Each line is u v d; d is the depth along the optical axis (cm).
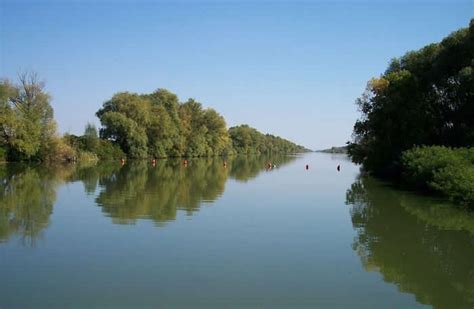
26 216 2544
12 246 1875
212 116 14412
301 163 11462
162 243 1953
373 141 5659
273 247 1917
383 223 2498
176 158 11650
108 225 2311
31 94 7338
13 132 7025
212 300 1303
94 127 9144
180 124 12106
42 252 1788
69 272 1539
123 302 1278
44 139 7500
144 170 6575
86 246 1886
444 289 1416
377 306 1280
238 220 2528
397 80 5281
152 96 12375
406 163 4281
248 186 4562
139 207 2911
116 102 10106
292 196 3738
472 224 2477
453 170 3331
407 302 1310
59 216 2555
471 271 1606
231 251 1842
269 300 1311
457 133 4828
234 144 18450
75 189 3859
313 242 2025
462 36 5059
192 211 2798
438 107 5122
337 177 6006
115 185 4247
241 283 1451
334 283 1465
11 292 1349
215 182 4925
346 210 2970
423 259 1753
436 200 3494
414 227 2391
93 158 8744
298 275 1542
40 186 4044
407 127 4941
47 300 1288
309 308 1257
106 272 1545
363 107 5928
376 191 4169
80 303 1268
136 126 9969
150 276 1506
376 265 1673
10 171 5722
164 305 1262
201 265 1641
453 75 4916
